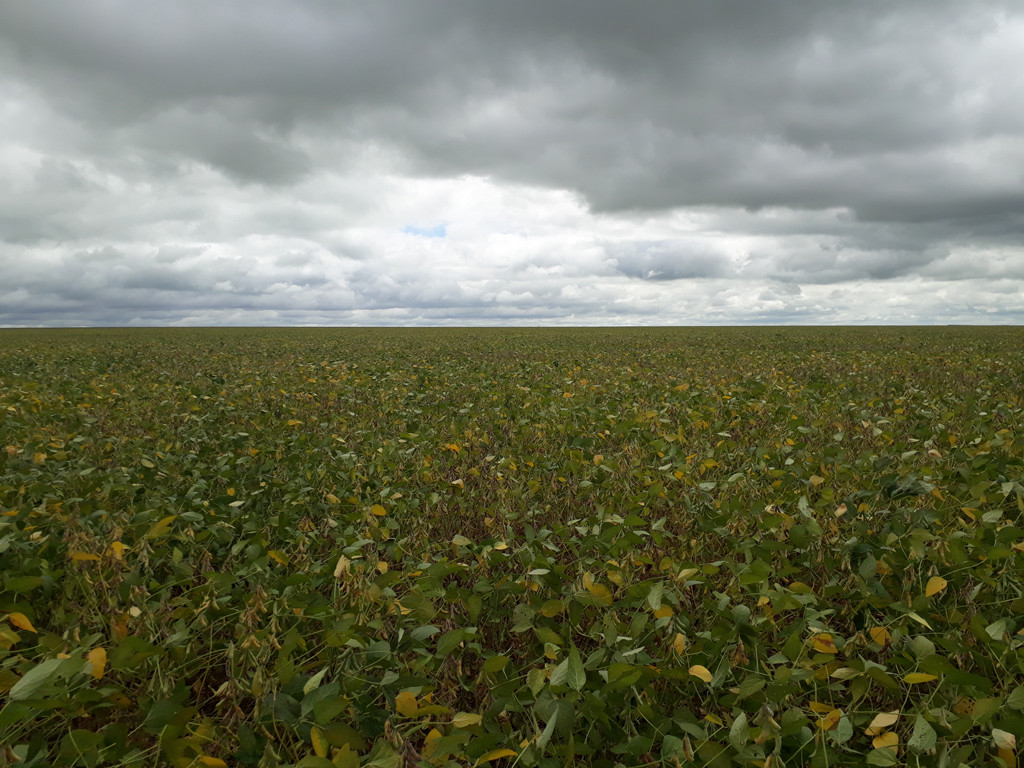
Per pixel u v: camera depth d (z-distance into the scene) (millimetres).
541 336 35531
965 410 6570
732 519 3439
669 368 13570
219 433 6266
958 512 3590
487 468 5148
